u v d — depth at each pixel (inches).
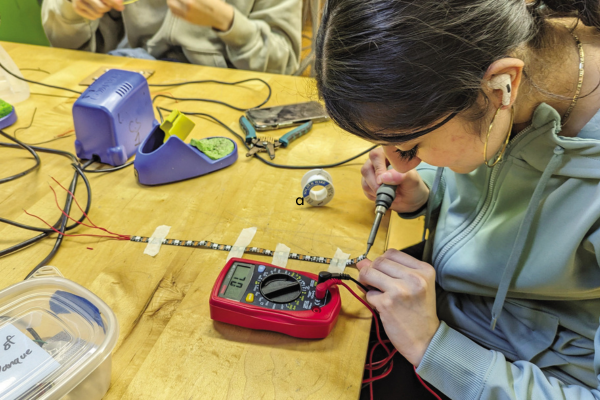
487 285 27.4
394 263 25.6
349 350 23.9
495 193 27.3
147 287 26.9
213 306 24.3
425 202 34.3
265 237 31.2
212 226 32.0
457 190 30.3
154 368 22.3
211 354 23.1
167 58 64.8
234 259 27.0
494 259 26.6
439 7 15.9
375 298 24.5
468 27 16.2
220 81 51.9
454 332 24.3
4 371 18.4
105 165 38.1
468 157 21.1
